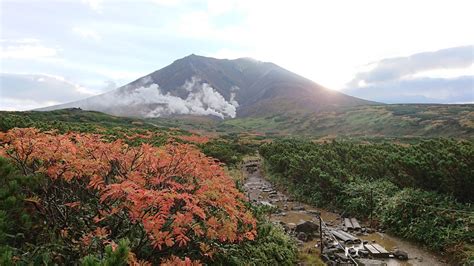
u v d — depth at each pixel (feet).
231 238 20.27
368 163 60.13
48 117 156.97
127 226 20.03
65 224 19.69
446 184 41.86
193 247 21.58
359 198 50.21
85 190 21.72
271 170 86.89
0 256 12.72
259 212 37.37
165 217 17.02
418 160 45.21
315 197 58.29
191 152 25.70
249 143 185.37
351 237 39.99
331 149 79.36
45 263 16.05
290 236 38.17
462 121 343.87
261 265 26.18
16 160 20.39
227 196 21.44
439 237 36.24
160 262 19.48
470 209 38.63
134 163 22.44
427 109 478.59
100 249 17.87
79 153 22.07
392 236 41.19
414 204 41.73
